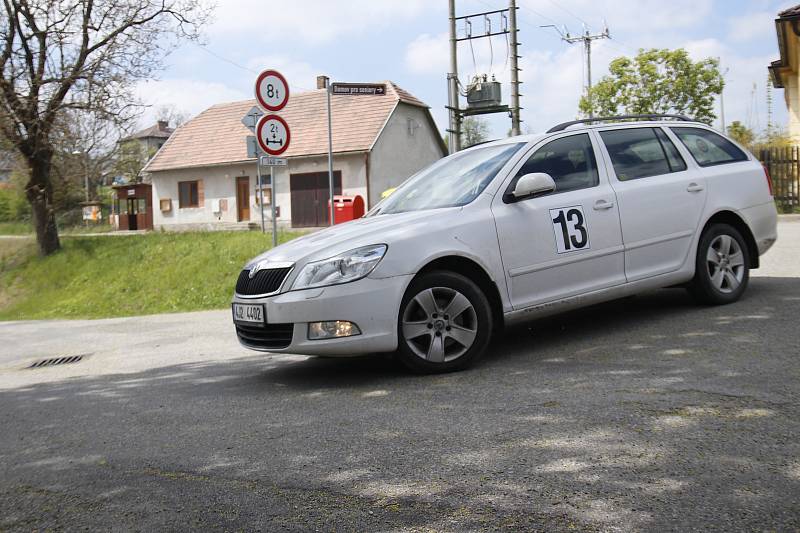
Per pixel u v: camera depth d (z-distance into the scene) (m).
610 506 2.62
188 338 8.62
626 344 5.34
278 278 5.00
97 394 5.62
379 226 5.22
